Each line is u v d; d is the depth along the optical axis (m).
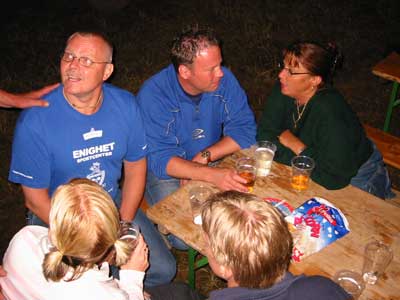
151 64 5.35
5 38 5.79
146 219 2.75
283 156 2.74
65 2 6.46
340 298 1.50
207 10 6.26
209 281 3.17
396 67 3.56
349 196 2.35
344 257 2.01
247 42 5.65
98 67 2.16
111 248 1.71
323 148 2.60
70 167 2.36
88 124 2.30
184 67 2.58
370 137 3.46
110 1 6.20
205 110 2.88
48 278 1.66
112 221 1.65
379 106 4.70
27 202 2.43
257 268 1.47
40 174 2.31
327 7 6.23
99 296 1.68
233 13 6.17
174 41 2.62
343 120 2.61
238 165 2.44
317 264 1.98
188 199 2.32
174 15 6.20
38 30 5.95
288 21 6.00
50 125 2.24
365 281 1.90
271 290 1.52
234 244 1.47
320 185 2.43
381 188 2.92
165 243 2.84
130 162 2.63
